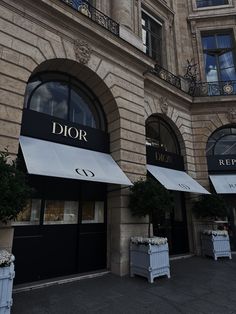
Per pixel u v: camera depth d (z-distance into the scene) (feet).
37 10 25.18
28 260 23.03
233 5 53.88
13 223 22.74
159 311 17.28
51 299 19.02
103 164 27.94
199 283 23.84
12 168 17.34
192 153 44.68
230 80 50.14
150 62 35.19
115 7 36.52
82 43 28.58
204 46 53.78
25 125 24.12
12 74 22.35
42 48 25.18
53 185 26.17
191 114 46.93
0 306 14.94
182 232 40.63
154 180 31.01
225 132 47.29
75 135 27.99
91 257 27.81
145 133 35.70
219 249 36.68
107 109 31.91
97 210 29.50
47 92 27.94
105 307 17.78
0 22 22.63
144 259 25.07
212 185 43.14
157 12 48.26
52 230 25.32
